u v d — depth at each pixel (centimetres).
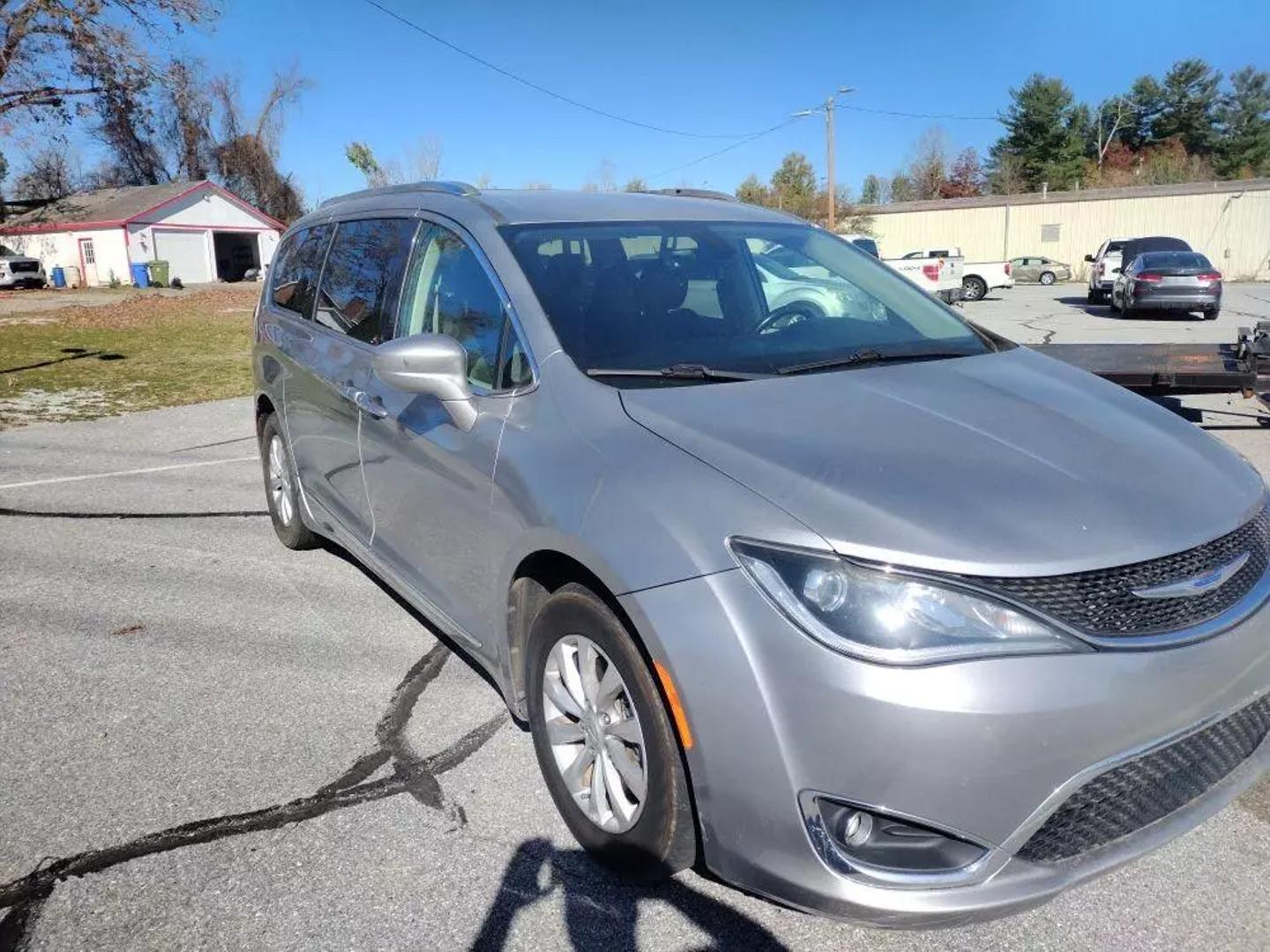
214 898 271
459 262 360
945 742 210
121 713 375
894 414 278
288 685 397
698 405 281
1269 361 633
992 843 217
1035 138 7212
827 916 226
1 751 348
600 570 251
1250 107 7550
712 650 227
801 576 222
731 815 229
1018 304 2844
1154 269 2131
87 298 3653
